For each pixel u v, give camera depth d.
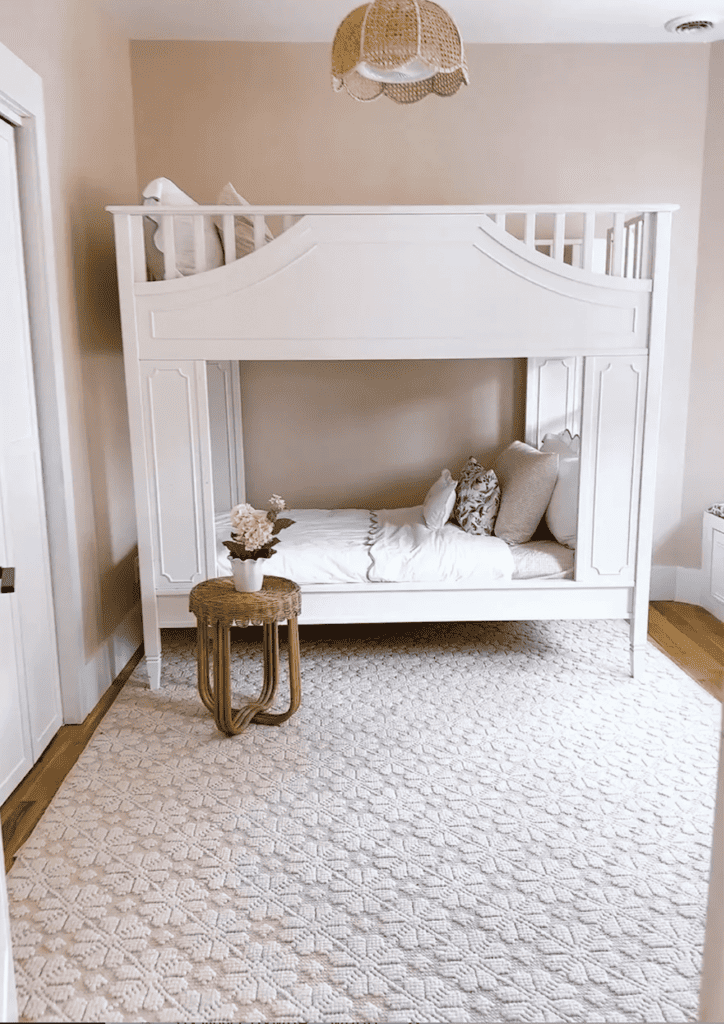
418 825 2.37
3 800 2.49
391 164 4.29
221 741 2.91
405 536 3.69
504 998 1.73
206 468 3.27
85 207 3.31
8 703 2.54
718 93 4.17
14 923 1.96
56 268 2.92
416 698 3.27
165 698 3.31
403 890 2.08
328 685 3.41
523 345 3.24
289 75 4.20
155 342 3.18
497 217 3.15
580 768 2.71
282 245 3.12
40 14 2.81
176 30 4.00
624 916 1.99
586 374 3.28
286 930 1.94
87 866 2.19
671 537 4.58
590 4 3.66
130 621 3.85
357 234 3.12
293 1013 1.69
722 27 3.93
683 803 2.50
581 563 3.42
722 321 4.28
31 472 2.78
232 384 4.42
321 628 4.18
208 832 2.34
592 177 4.31
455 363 4.50
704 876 2.15
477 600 3.44
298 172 4.29
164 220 3.12
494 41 4.16
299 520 4.12
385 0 2.55
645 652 3.48
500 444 4.59
